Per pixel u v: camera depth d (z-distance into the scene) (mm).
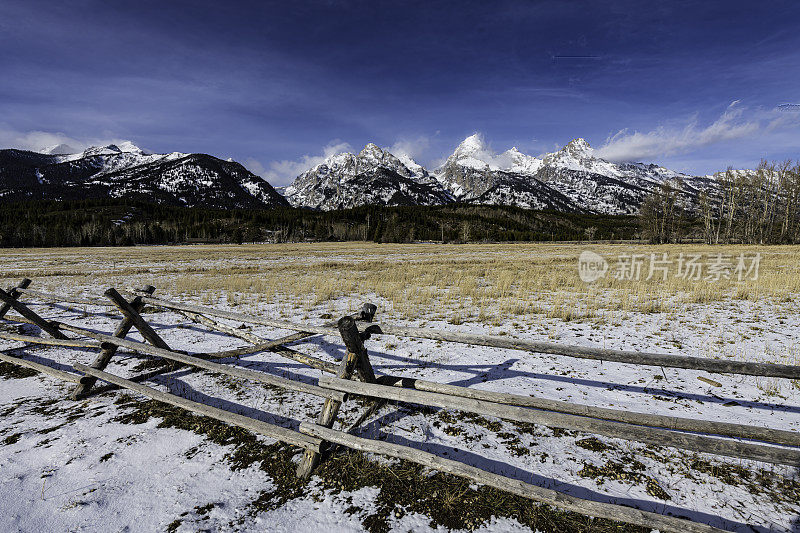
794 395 4191
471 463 2949
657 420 2402
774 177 57062
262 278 16781
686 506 2471
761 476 2771
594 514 2213
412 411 3797
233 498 2598
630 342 6520
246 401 4035
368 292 12766
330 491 2654
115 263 28672
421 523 2363
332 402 3178
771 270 17641
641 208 76750
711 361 2537
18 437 3361
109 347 4500
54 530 2334
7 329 7059
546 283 14656
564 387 4496
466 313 9094
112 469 2910
